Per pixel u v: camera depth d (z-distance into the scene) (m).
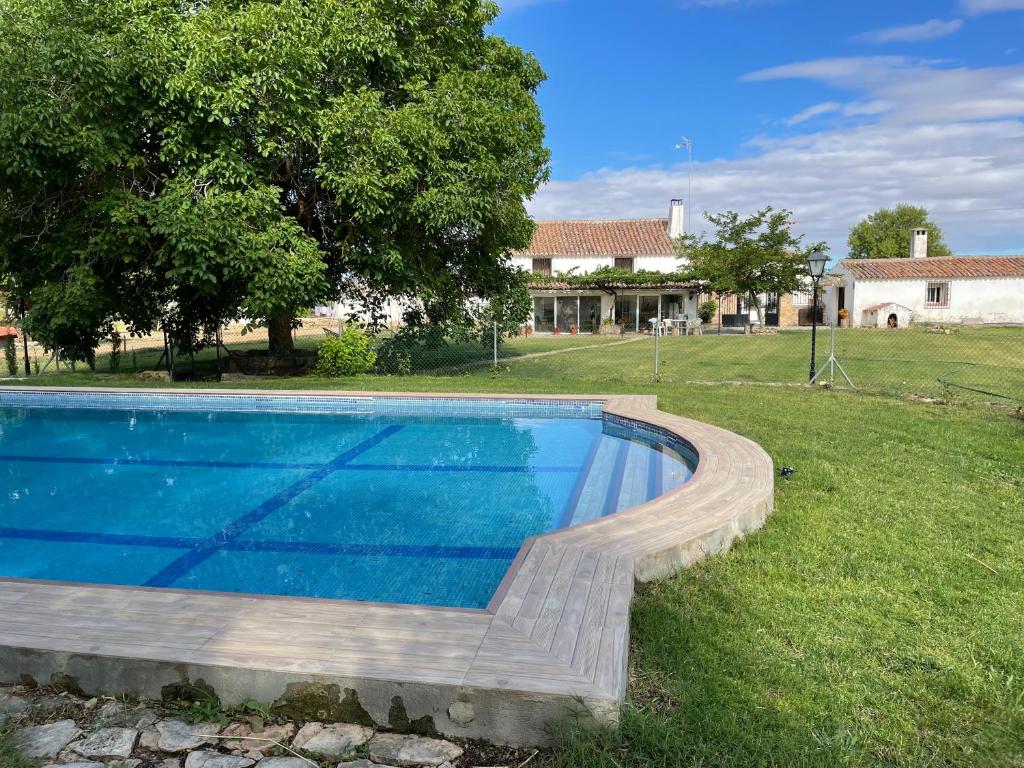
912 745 2.12
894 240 58.47
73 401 10.52
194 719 2.26
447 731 2.19
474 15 13.91
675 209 37.72
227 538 4.82
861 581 3.41
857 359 15.80
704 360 17.41
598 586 2.94
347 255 12.09
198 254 10.40
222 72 10.29
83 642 2.46
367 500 5.75
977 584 3.36
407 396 9.94
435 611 2.70
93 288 11.08
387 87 12.49
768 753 2.05
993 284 35.94
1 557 4.48
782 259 30.08
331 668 2.26
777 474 5.46
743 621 2.96
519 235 15.23
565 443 7.99
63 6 9.97
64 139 9.59
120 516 5.35
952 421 7.79
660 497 4.39
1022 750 2.11
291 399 10.23
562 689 2.12
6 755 2.08
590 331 34.31
